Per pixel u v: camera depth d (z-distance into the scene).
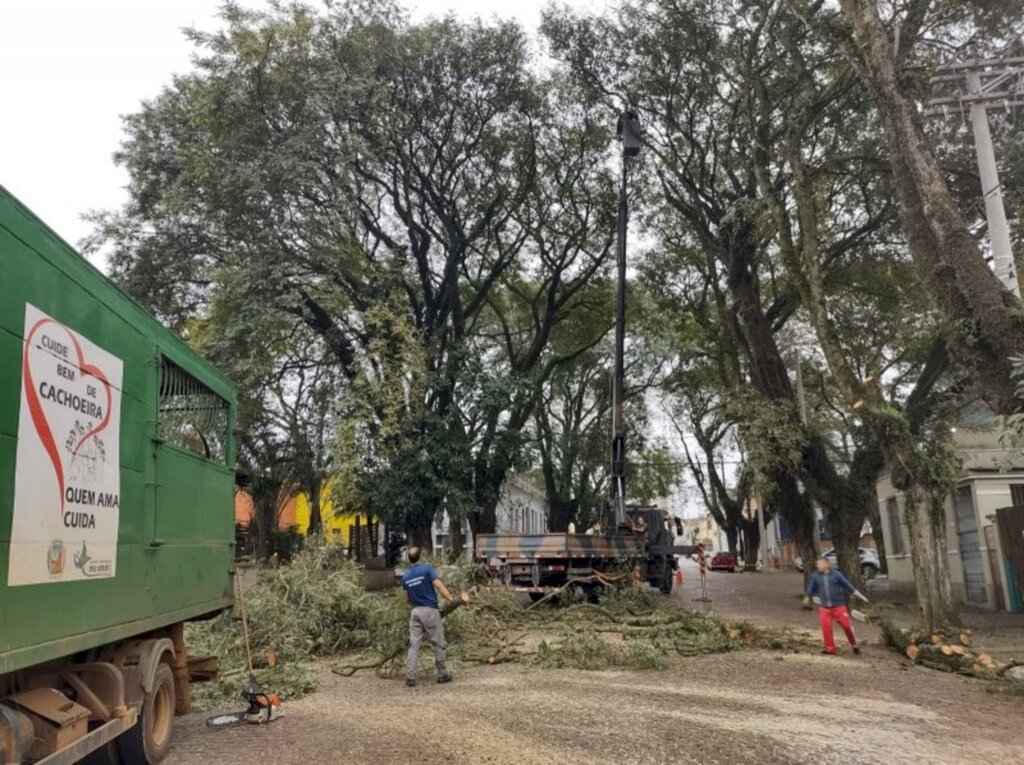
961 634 12.91
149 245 24.41
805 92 19.38
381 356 25.36
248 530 29.70
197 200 23.22
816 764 6.60
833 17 17.92
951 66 16.27
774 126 21.22
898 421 14.89
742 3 20.58
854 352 27.30
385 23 24.72
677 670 11.20
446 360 28.36
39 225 4.86
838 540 21.14
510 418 31.20
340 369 28.28
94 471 5.57
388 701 9.33
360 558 33.25
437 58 25.16
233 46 22.25
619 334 20.81
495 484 29.30
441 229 29.45
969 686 10.12
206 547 8.29
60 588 5.02
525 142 27.64
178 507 7.40
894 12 16.58
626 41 23.17
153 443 6.77
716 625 13.89
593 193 28.52
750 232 21.98
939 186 12.73
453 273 29.02
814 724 8.00
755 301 22.91
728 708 8.69
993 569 20.52
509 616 15.19
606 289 31.89
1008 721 8.27
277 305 23.22
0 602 4.32
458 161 27.48
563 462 39.59
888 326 25.77
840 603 12.78
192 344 24.94
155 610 6.76
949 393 19.44
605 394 38.28
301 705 9.19
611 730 7.64
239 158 22.28
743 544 52.78
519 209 29.31
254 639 12.50
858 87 19.08
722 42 21.92
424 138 26.66
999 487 21.11
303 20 22.67
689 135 23.62
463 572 16.06
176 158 24.39
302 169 21.61
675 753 6.87
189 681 8.51
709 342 30.28
